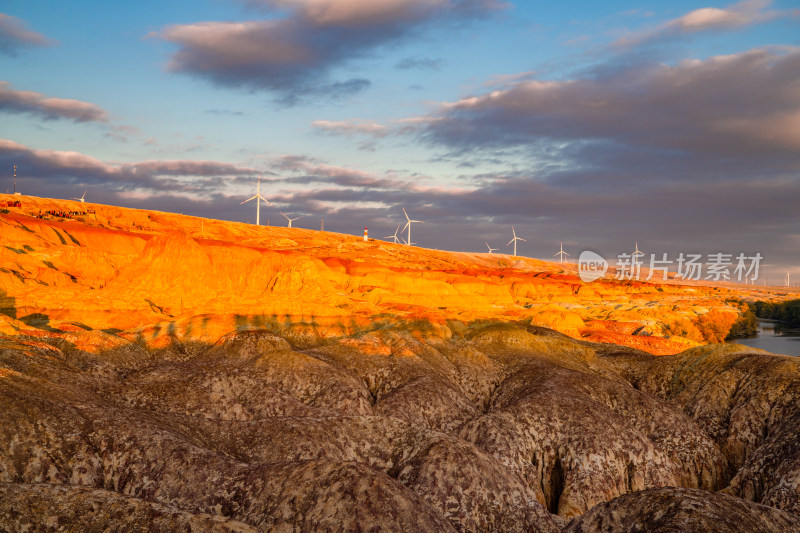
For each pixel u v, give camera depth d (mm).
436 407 64688
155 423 43969
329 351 77875
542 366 78375
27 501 29812
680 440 61719
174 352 77000
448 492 42969
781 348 176750
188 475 37875
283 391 63281
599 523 34156
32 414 39594
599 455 55844
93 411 43031
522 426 59500
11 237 144125
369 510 35062
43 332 69875
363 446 48656
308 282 119875
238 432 48250
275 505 35656
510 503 43344
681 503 32562
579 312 197625
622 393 69000
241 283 116250
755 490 53031
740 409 63875
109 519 30016
